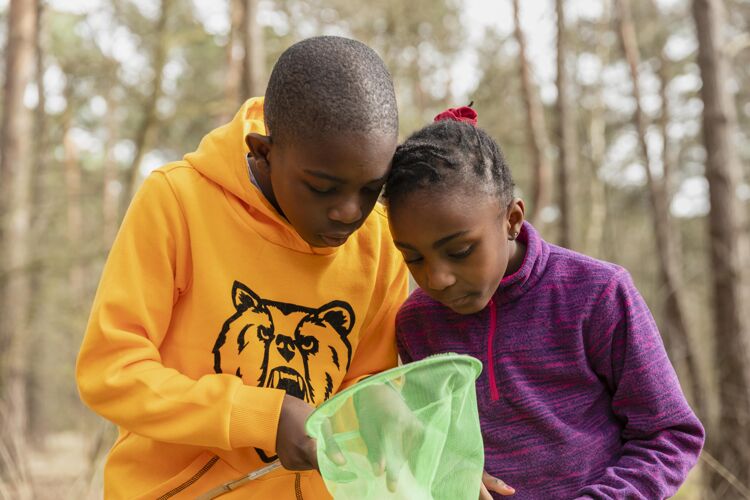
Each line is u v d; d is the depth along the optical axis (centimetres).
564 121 1307
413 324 210
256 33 918
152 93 1046
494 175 181
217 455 200
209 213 198
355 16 1305
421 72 1470
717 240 853
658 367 191
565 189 1295
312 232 177
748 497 678
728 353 827
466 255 177
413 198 174
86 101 1091
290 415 180
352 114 166
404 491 162
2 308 878
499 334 197
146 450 200
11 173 945
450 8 1428
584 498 182
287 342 200
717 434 812
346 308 207
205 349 197
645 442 190
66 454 1254
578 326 193
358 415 163
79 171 1639
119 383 186
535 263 196
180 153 1571
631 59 1395
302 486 201
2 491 574
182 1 1142
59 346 1122
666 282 1209
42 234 1025
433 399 165
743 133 1580
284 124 171
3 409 654
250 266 198
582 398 195
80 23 1155
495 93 1438
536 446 193
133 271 192
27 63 973
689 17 1570
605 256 1720
